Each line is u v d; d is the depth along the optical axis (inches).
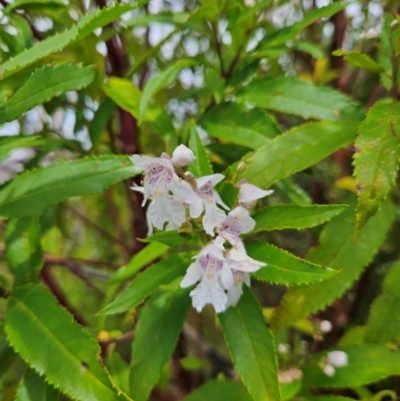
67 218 16.3
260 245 7.5
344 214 8.9
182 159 7.1
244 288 7.9
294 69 16.8
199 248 8.4
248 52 10.3
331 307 13.7
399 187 10.3
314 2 14.4
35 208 7.8
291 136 8.7
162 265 7.9
